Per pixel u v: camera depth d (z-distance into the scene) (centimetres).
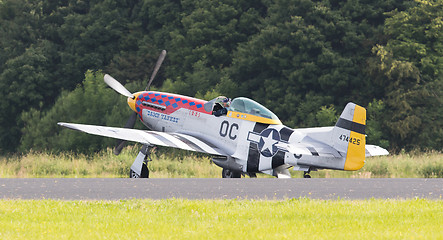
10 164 9162
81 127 5778
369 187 4616
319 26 14212
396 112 13438
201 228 2838
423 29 13750
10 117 15938
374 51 13512
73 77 16088
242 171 6156
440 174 8412
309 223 2966
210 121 6438
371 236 2630
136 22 16788
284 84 14212
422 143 13388
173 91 14350
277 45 14150
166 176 8181
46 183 4847
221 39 15612
